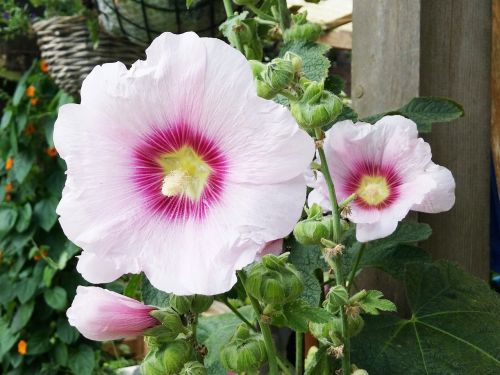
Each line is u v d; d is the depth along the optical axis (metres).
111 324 0.22
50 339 1.05
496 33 0.54
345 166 0.29
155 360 0.23
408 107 0.38
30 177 1.00
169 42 0.20
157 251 0.20
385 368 0.33
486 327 0.34
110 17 0.56
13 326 1.01
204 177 0.21
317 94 0.23
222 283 0.19
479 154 0.43
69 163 0.20
